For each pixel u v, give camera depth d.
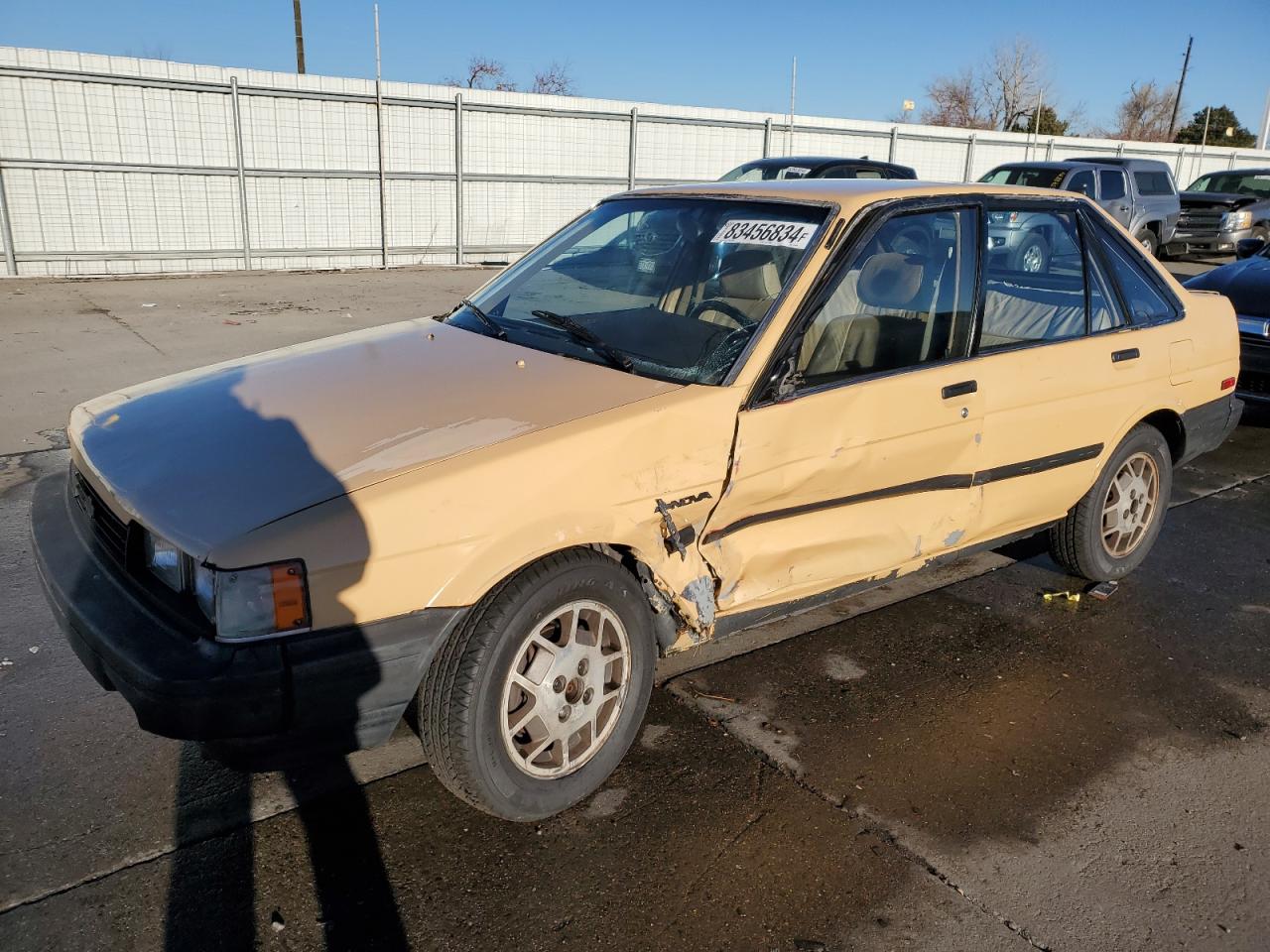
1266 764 3.22
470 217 17.31
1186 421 4.47
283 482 2.46
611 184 18.66
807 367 3.09
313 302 12.20
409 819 2.79
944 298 3.48
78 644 2.53
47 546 2.85
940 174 22.72
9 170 13.24
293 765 2.42
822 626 4.11
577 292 3.65
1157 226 17.36
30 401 7.10
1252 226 18.77
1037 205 3.90
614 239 3.81
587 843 2.71
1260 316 7.18
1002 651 3.93
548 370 3.07
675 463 2.77
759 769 3.08
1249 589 4.62
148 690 2.24
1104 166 16.28
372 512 2.34
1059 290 3.95
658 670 3.67
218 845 2.65
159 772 2.95
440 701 2.50
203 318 10.73
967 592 4.50
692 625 2.94
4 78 12.98
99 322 10.30
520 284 3.86
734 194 3.65
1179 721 3.47
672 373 3.01
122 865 2.56
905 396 3.27
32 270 13.74
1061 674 3.76
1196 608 4.40
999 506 3.78
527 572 2.57
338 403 2.91
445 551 2.40
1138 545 4.55
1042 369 3.73
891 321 3.32
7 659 3.54
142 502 2.51
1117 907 2.55
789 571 3.19
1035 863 2.70
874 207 3.33
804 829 2.80
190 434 2.82
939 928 2.45
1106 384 3.99
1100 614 4.30
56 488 3.29
